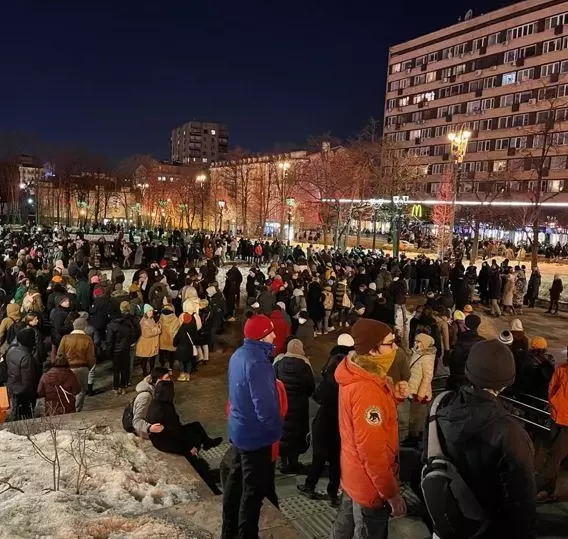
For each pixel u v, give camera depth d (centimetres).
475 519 231
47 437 578
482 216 5259
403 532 477
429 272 2227
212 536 392
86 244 2434
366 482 292
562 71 6088
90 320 1115
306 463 635
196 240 3459
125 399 908
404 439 710
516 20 6606
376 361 303
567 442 552
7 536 375
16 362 686
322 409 520
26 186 7281
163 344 990
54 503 428
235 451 376
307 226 6306
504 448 225
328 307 1417
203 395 916
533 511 224
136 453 559
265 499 445
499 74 6819
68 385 688
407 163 5481
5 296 1211
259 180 6188
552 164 5869
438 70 7775
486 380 240
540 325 1719
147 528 397
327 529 483
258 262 3131
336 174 4397
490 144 6881
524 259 4141
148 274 1527
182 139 17262
